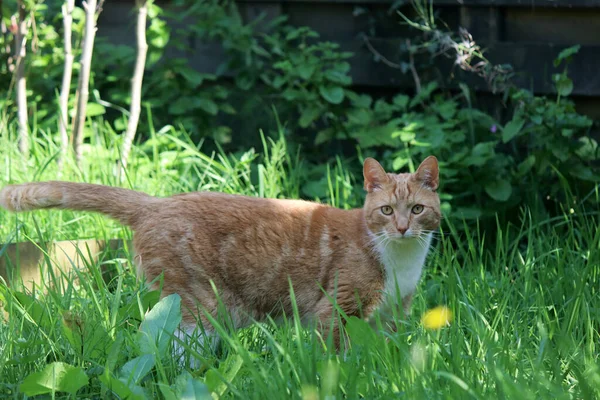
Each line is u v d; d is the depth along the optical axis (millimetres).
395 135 7801
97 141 8078
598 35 8141
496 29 8414
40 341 4480
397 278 5383
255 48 9117
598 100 8180
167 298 4637
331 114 8891
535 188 7598
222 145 9328
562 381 4203
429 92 8422
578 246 6547
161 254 5164
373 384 4090
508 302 5617
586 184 7691
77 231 6754
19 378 4375
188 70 9164
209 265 5195
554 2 8078
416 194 5434
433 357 4266
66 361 4602
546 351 4520
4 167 7359
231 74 9594
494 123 8141
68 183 5297
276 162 8062
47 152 7902
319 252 5336
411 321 5070
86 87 7664
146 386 4312
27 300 4961
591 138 8180
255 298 5355
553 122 7559
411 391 3838
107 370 3984
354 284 5285
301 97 8734
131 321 4910
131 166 7629
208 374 4012
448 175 7457
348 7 9250
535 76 8266
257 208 5355
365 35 9164
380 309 5379
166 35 9227
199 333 5105
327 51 8820
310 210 5484
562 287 5828
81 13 9250
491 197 7633
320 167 8555
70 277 5676
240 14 9609
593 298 5527
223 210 5277
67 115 8844
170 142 8609
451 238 7527
